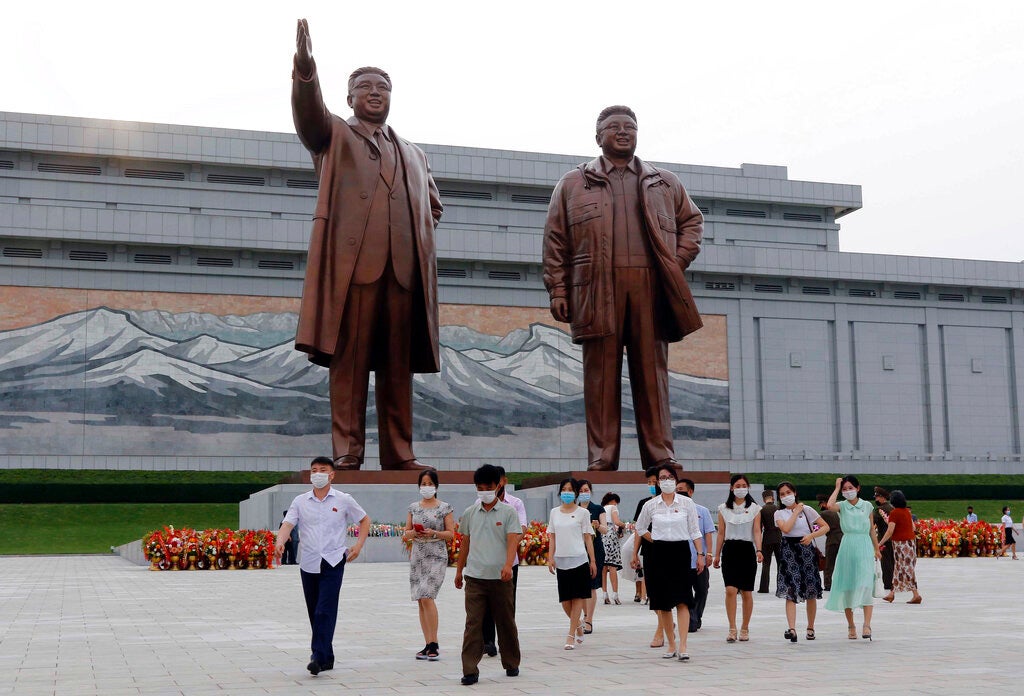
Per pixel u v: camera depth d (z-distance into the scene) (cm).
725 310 5509
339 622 1329
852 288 5741
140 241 4803
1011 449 5859
